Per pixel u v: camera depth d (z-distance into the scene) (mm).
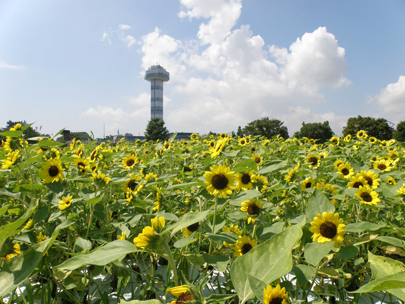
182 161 5809
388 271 1548
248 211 2600
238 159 5141
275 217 3236
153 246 1433
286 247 1416
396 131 42438
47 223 2668
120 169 4930
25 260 1448
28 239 2318
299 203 3490
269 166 2719
